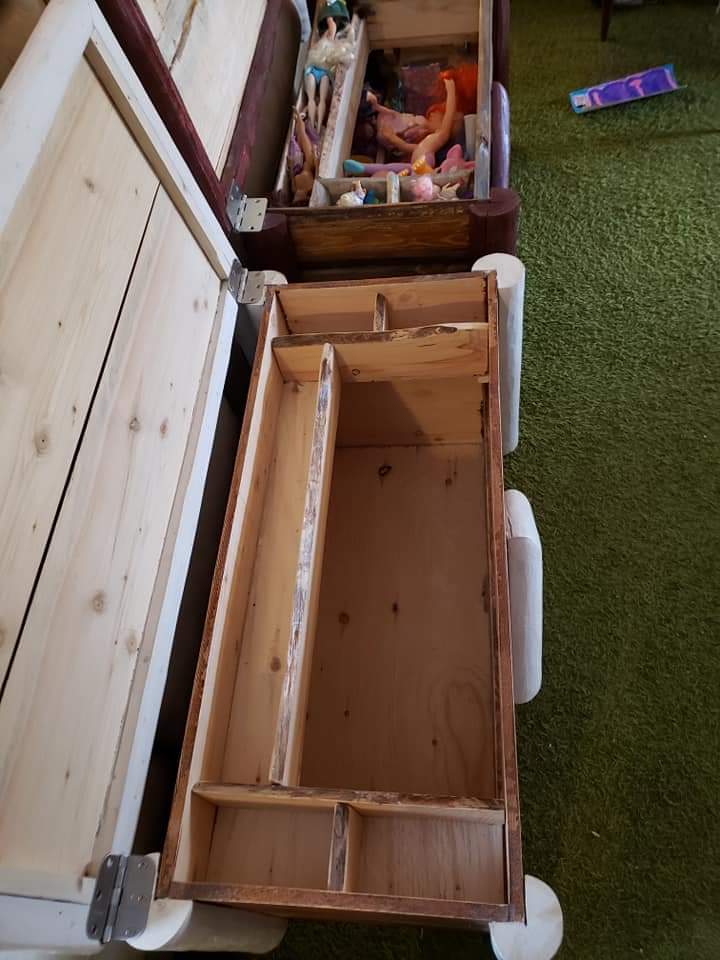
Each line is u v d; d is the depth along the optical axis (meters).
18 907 0.59
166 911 0.74
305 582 0.91
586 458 1.52
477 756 1.09
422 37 1.87
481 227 1.29
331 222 1.32
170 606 0.89
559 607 1.36
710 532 1.40
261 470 1.08
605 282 1.74
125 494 0.83
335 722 1.15
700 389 1.56
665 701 1.25
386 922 0.94
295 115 1.52
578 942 1.09
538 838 1.17
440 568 1.27
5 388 0.65
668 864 1.13
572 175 1.92
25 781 0.63
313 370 1.16
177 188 0.99
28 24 0.83
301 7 1.83
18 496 0.66
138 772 0.79
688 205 1.81
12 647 0.63
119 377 0.84
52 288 0.73
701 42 2.10
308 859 0.81
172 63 1.15
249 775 0.89
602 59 2.12
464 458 1.38
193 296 1.04
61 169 0.76
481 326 1.05
